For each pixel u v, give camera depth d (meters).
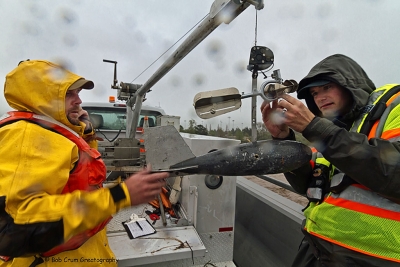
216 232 2.05
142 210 2.20
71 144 1.02
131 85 2.89
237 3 1.00
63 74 1.12
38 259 1.03
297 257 1.63
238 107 1.06
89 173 1.13
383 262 1.02
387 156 0.90
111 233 1.81
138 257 1.54
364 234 1.07
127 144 2.15
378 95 1.18
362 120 1.17
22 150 0.89
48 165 0.91
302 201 2.41
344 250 1.14
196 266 1.98
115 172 2.36
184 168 1.01
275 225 2.28
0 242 0.80
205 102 1.03
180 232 1.84
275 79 1.02
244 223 2.91
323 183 1.36
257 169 0.98
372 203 1.06
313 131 0.98
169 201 2.25
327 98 1.29
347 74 1.22
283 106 1.01
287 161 0.99
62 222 0.83
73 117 1.22
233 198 2.07
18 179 0.84
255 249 2.57
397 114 1.03
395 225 1.01
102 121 3.81
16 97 1.05
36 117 1.04
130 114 3.11
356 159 0.92
